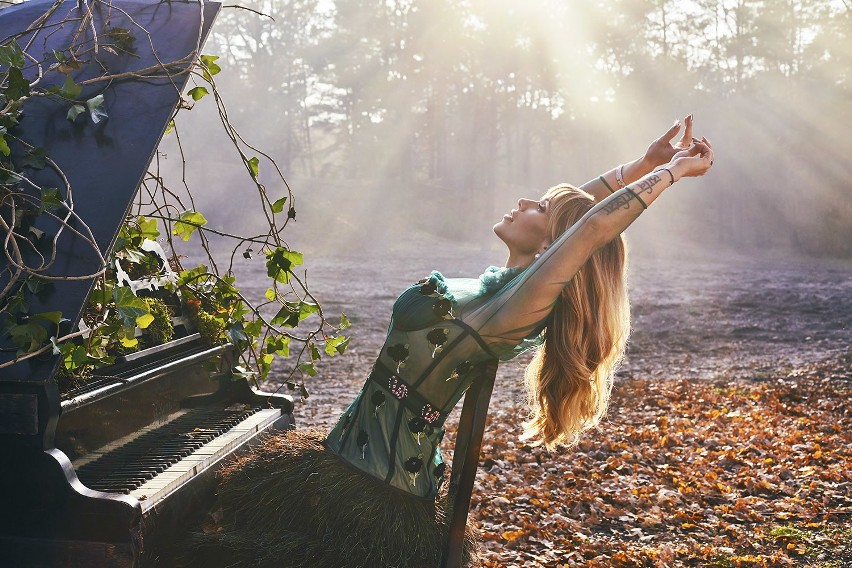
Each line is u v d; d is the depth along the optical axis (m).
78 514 2.09
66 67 2.66
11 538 2.10
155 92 2.67
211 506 2.66
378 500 2.41
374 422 2.53
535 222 2.67
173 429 3.01
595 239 2.41
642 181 2.44
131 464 2.55
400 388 2.51
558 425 2.63
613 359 2.61
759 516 5.89
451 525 2.47
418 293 2.51
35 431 2.07
